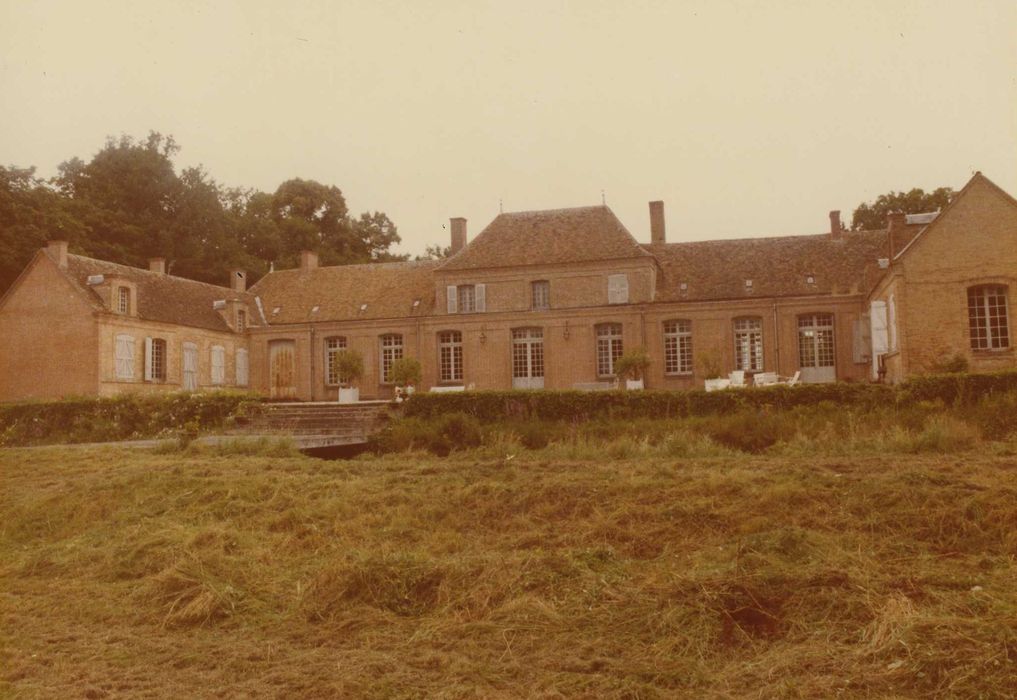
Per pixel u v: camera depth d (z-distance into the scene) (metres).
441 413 22.05
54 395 31.34
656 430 18.56
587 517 10.69
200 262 48.62
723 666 6.60
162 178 48.09
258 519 11.58
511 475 12.57
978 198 24.25
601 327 34.94
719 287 34.69
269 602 8.62
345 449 20.19
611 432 18.97
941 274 24.31
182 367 35.06
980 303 24.20
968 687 5.68
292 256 54.53
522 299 35.72
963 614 6.89
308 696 6.19
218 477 13.42
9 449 18.69
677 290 35.16
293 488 12.77
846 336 32.72
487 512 11.21
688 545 9.53
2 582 9.84
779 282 34.19
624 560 9.16
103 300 31.73
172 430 23.22
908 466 11.70
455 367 36.34
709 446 15.90
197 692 6.34
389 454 18.05
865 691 5.82
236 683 6.52
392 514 11.34
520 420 21.08
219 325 37.66
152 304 34.62
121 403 24.19
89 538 11.34
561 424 20.36
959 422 15.97
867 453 14.26
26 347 31.89
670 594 7.68
